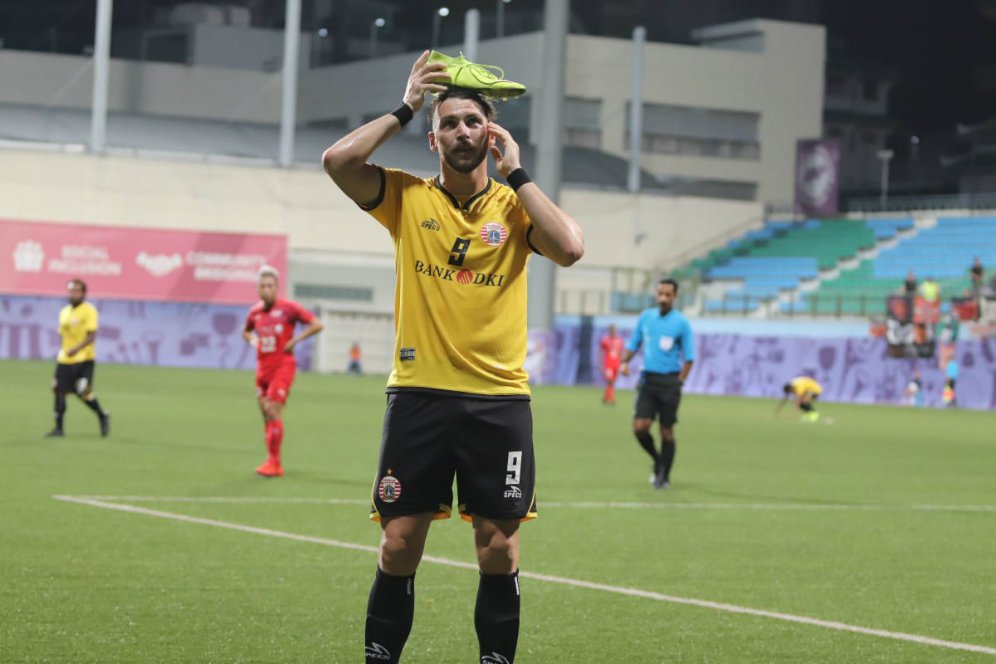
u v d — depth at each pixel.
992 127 92.31
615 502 19.16
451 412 7.23
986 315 60.25
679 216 79.38
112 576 11.72
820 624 10.63
